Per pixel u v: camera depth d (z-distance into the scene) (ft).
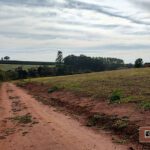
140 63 363.76
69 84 162.30
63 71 547.90
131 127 54.49
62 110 88.63
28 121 72.02
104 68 650.02
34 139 54.03
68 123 67.51
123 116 63.10
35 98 132.77
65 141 51.21
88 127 62.44
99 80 166.71
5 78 508.53
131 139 50.24
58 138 53.62
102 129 59.72
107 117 65.77
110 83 139.13
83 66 638.12
